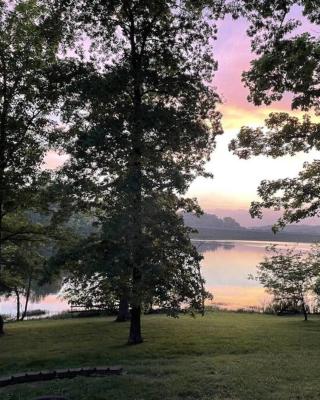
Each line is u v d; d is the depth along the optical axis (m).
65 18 17.42
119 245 13.62
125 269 13.41
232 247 124.12
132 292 13.48
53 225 20.11
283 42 9.80
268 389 7.96
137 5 15.57
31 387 8.89
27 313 32.84
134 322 15.34
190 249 14.36
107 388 8.45
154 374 9.55
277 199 18.17
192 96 15.58
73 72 15.56
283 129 17.55
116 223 13.36
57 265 14.87
